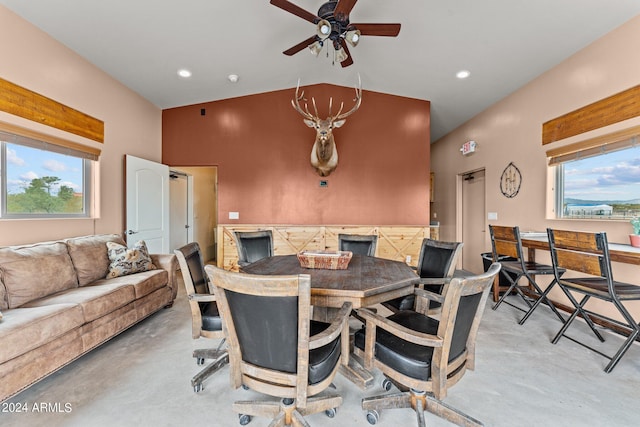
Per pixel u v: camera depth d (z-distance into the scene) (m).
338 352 1.56
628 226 2.68
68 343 2.04
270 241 3.45
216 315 1.94
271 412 1.57
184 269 1.88
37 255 2.45
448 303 1.27
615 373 2.10
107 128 3.72
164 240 4.59
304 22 3.09
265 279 1.19
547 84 3.56
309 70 4.28
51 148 2.96
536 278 3.71
